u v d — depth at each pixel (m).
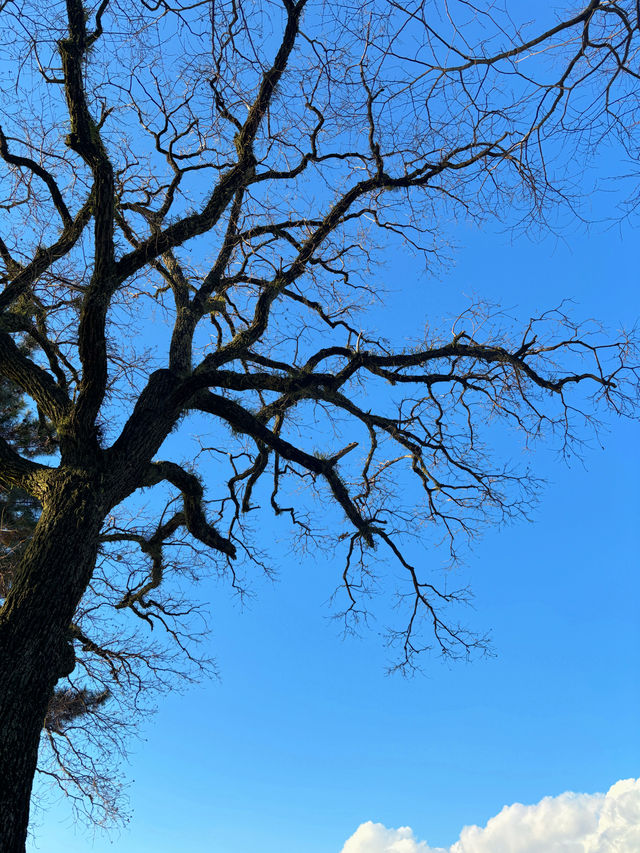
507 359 8.93
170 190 9.16
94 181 7.08
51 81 7.22
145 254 7.60
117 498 7.23
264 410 9.54
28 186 8.44
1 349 7.69
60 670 6.32
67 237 7.94
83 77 7.15
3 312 8.03
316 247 9.10
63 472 6.94
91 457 7.06
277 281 9.12
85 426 7.12
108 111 7.87
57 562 6.39
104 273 7.19
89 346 7.02
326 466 8.21
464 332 9.16
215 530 8.38
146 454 7.55
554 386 9.11
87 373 7.08
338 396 8.86
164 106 8.88
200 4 7.22
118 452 7.27
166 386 8.00
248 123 8.13
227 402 8.20
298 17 7.67
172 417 7.91
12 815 5.41
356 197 8.86
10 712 5.72
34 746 5.80
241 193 9.27
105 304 7.13
